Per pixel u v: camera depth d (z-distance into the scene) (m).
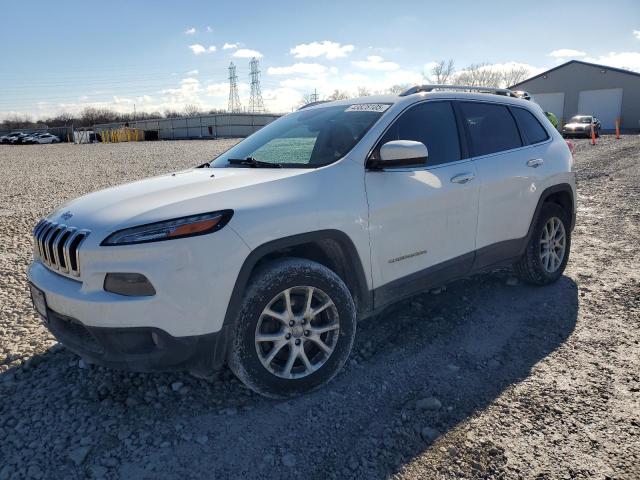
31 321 3.95
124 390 2.92
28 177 15.39
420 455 2.31
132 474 2.24
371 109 3.45
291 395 2.76
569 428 2.45
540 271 4.24
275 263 2.69
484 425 2.50
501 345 3.35
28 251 6.12
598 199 8.57
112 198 2.82
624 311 3.82
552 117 12.93
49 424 2.61
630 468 2.17
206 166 3.76
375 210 2.99
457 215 3.47
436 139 3.51
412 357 3.23
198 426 2.58
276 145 3.56
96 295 2.39
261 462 2.30
